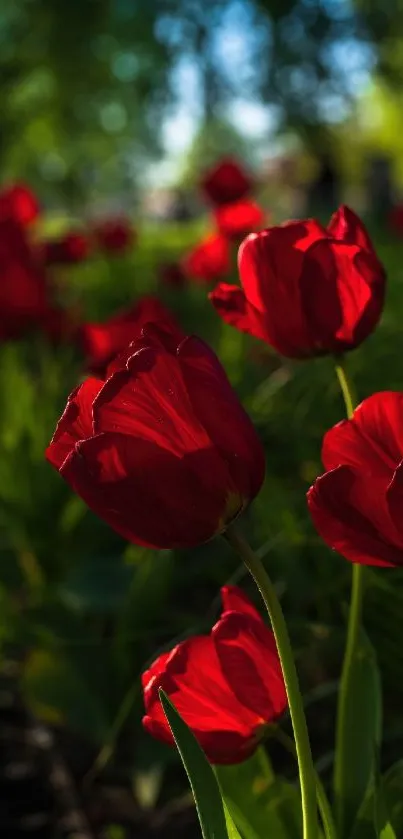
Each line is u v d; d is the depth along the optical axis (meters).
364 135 16.12
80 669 1.28
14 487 1.55
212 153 16.28
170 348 0.86
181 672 0.89
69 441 0.85
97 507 0.83
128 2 8.51
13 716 1.45
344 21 7.96
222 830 0.85
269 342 0.95
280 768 1.22
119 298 4.43
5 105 10.16
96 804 1.22
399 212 3.92
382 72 8.30
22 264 1.90
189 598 1.59
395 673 1.16
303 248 0.94
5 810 1.22
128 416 0.83
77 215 14.76
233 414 0.84
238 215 2.82
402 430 0.85
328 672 1.28
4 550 1.55
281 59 7.96
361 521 0.84
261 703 0.90
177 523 0.84
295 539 1.24
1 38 9.18
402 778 0.95
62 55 9.20
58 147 13.00
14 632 1.37
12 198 2.94
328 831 0.89
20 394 1.85
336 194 8.86
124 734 1.31
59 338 2.04
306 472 1.49
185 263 3.79
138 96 9.48
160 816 1.20
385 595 1.15
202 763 0.85
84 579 1.33
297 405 1.65
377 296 0.93
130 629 1.23
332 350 0.95
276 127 8.41
